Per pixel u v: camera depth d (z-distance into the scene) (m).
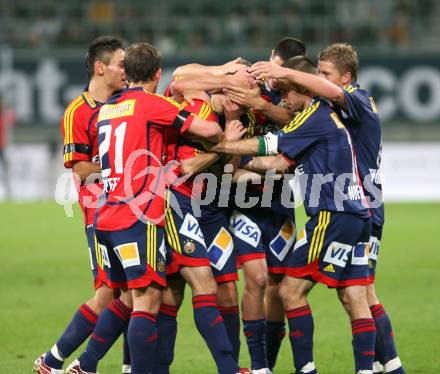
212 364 24.98
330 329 29.47
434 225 56.06
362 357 20.83
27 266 42.44
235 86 21.89
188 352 26.44
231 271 22.36
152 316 20.62
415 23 85.88
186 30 86.56
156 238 20.50
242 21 86.88
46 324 30.36
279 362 25.36
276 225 23.34
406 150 72.94
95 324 22.09
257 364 22.17
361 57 77.00
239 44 85.62
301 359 21.12
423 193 72.88
